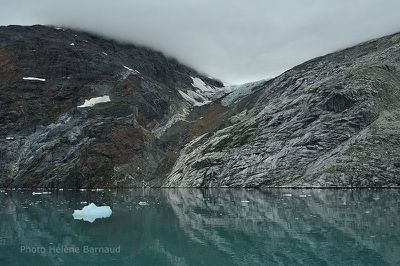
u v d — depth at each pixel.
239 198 61.62
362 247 24.86
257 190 77.00
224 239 29.88
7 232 35.12
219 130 116.81
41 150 116.81
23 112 127.81
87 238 31.78
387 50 107.25
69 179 106.88
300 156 84.06
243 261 23.31
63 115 126.44
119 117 124.75
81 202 63.91
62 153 114.75
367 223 33.03
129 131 120.38
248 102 132.12
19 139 121.69
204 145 110.19
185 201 60.44
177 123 138.62
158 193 80.38
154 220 40.38
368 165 72.62
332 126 85.00
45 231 35.41
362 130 80.06
